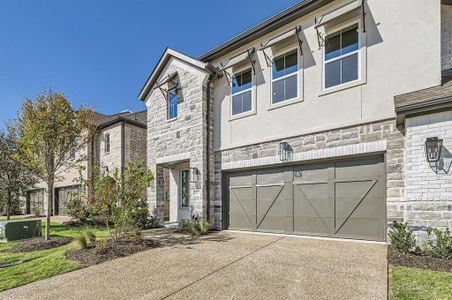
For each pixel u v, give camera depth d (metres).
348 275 4.86
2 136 14.51
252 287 4.45
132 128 18.14
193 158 11.09
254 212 9.88
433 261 5.31
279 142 9.16
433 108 5.72
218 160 10.95
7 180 16.22
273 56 9.59
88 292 4.47
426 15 6.80
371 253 6.18
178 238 8.90
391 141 7.04
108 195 8.02
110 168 17.84
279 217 9.20
